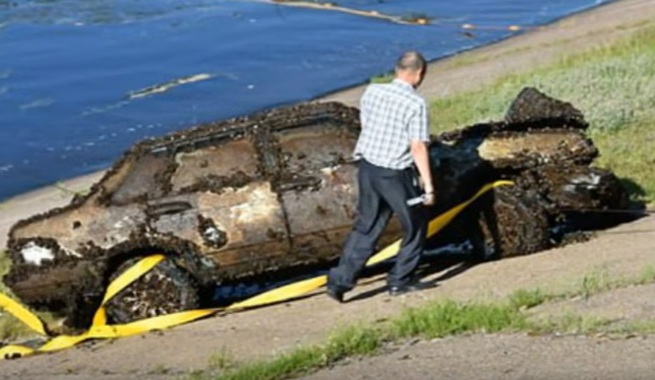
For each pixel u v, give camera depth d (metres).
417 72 22.64
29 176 54.31
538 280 22.88
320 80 72.38
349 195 24.59
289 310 24.09
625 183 30.53
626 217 27.67
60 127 63.72
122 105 68.12
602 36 70.38
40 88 73.38
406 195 22.75
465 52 76.75
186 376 19.83
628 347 17.81
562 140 26.02
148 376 20.50
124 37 89.25
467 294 22.59
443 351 18.91
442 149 25.66
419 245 23.41
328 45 82.31
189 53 82.25
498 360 18.06
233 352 21.23
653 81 41.50
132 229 24.89
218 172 25.06
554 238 26.42
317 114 25.30
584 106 38.50
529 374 17.27
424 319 20.30
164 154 25.38
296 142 25.09
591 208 25.98
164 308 24.77
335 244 24.70
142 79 74.75
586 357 17.64
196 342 22.69
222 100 68.38
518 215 25.30
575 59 56.16
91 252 24.94
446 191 25.17
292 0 96.75
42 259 25.11
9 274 25.41
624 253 24.22
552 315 19.89
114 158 57.47
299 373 18.80
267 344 21.52
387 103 22.50
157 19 95.69
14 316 26.77
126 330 24.42
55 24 95.25
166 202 24.92
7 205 48.44
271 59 78.81
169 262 24.83
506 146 25.84
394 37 83.88
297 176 24.75
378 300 23.59
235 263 24.83
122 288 24.77
